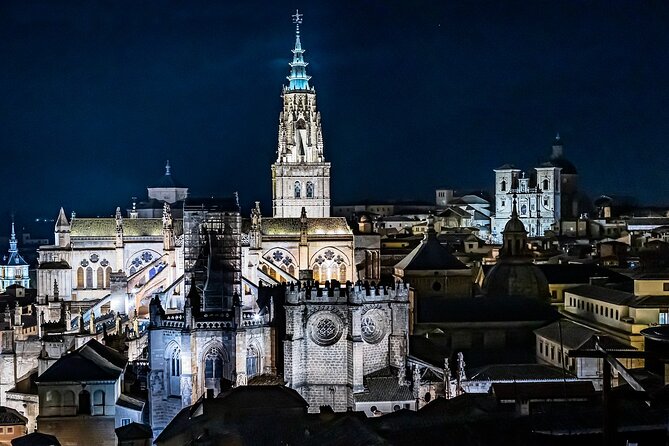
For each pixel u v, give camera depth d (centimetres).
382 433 8962
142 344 16900
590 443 8044
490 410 9675
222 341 13338
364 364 13538
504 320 15375
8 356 16250
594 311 16062
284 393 11331
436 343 14925
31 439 11731
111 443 13138
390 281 18438
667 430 7412
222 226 16062
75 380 13100
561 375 12638
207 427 10088
